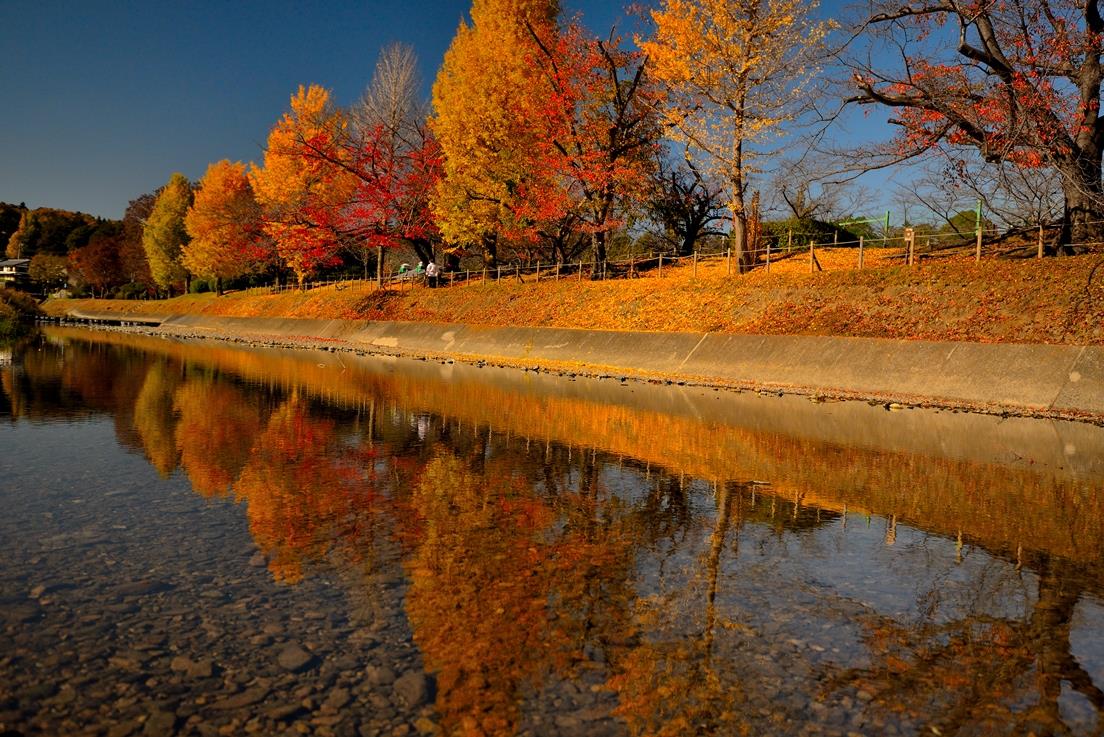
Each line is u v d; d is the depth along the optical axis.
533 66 26.55
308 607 4.24
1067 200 17.14
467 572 4.92
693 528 6.16
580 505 6.84
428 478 7.84
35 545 5.23
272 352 29.31
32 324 45.84
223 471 7.94
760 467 8.71
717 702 3.31
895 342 16.05
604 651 3.79
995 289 16.14
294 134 36.78
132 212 73.56
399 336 31.89
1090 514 6.73
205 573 4.75
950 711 3.29
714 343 19.77
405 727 3.02
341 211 36.41
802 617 4.32
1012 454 9.55
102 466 8.05
